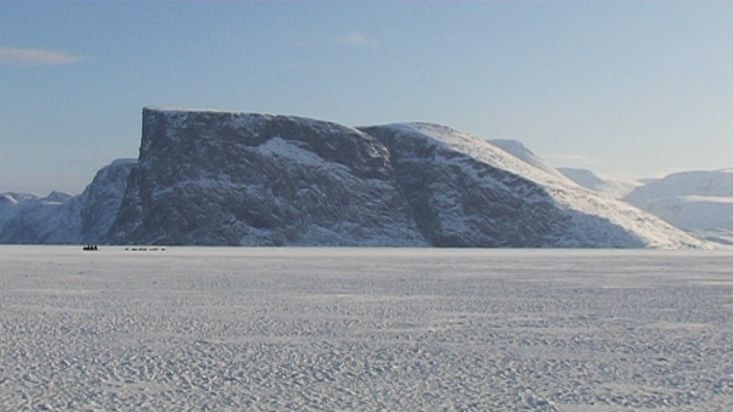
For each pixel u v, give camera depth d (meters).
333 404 17.86
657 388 19.80
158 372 21.28
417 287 51.72
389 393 19.03
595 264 93.94
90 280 56.34
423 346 26.12
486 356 24.27
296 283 54.75
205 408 17.38
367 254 133.88
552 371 21.94
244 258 106.12
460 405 17.89
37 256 109.31
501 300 42.59
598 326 31.56
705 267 87.25
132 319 32.66
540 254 144.00
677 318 34.50
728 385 20.16
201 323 31.44
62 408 17.28
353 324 31.59
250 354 24.23
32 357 23.42
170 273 66.19
